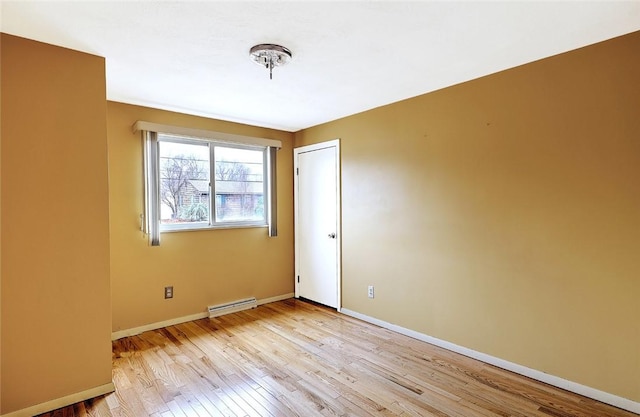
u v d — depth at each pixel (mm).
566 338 2334
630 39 2049
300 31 1981
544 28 1980
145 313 3416
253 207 4297
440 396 2260
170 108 3488
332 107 3533
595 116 2186
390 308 3469
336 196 4012
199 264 3785
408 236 3291
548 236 2400
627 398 2096
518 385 2395
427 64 2477
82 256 2230
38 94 2084
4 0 1640
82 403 2195
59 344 2154
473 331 2824
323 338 3240
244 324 3615
